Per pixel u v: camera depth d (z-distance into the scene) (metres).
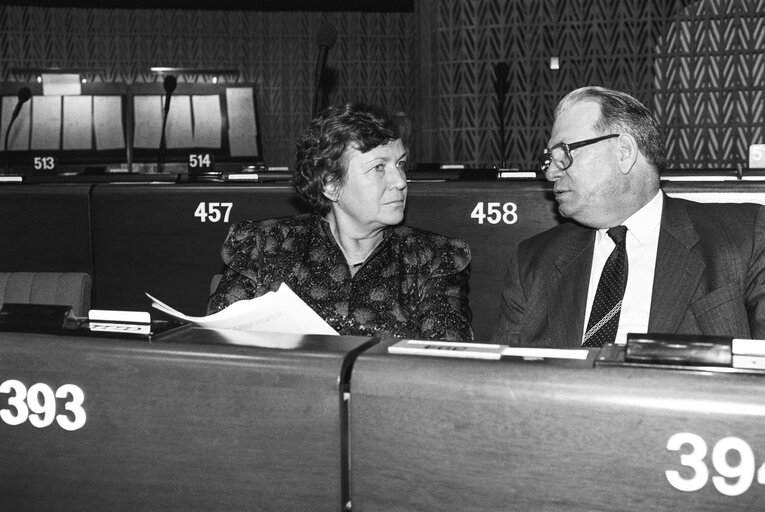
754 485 0.70
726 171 2.71
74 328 0.94
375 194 1.84
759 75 6.64
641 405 0.73
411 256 1.94
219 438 0.84
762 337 1.66
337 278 1.91
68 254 2.94
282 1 8.72
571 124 1.79
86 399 0.88
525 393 0.75
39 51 8.84
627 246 1.82
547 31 6.92
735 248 1.71
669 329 1.70
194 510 0.86
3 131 7.54
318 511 0.82
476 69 7.02
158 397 0.85
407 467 0.79
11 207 2.96
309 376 0.81
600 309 1.77
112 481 0.88
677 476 0.72
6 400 0.91
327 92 9.05
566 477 0.75
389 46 9.10
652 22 6.82
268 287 1.93
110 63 8.92
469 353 0.82
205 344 0.86
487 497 0.78
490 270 2.54
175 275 2.87
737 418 0.70
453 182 2.55
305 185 1.91
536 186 2.49
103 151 7.59
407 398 0.79
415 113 9.08
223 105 7.68
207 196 2.80
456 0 7.00
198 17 8.97
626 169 1.75
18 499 0.92
